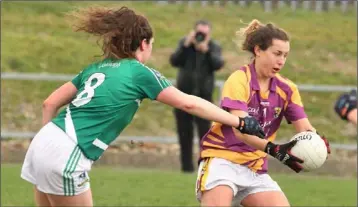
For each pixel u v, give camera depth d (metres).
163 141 30.30
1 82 34.88
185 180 25.38
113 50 11.95
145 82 11.59
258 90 13.38
